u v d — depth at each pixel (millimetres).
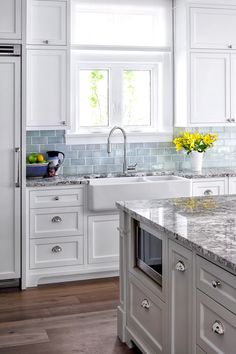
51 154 4594
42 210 4164
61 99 4375
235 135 5152
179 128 5012
